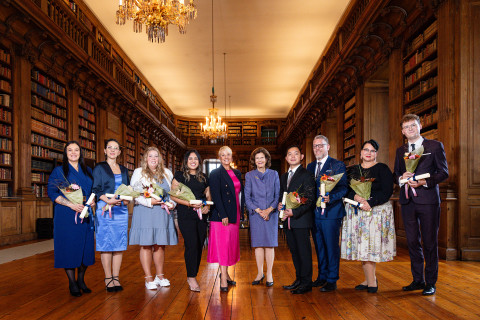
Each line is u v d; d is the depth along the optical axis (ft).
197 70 45.68
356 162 29.25
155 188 11.17
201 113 71.31
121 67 37.09
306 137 51.03
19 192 22.13
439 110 17.22
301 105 51.70
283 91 55.42
